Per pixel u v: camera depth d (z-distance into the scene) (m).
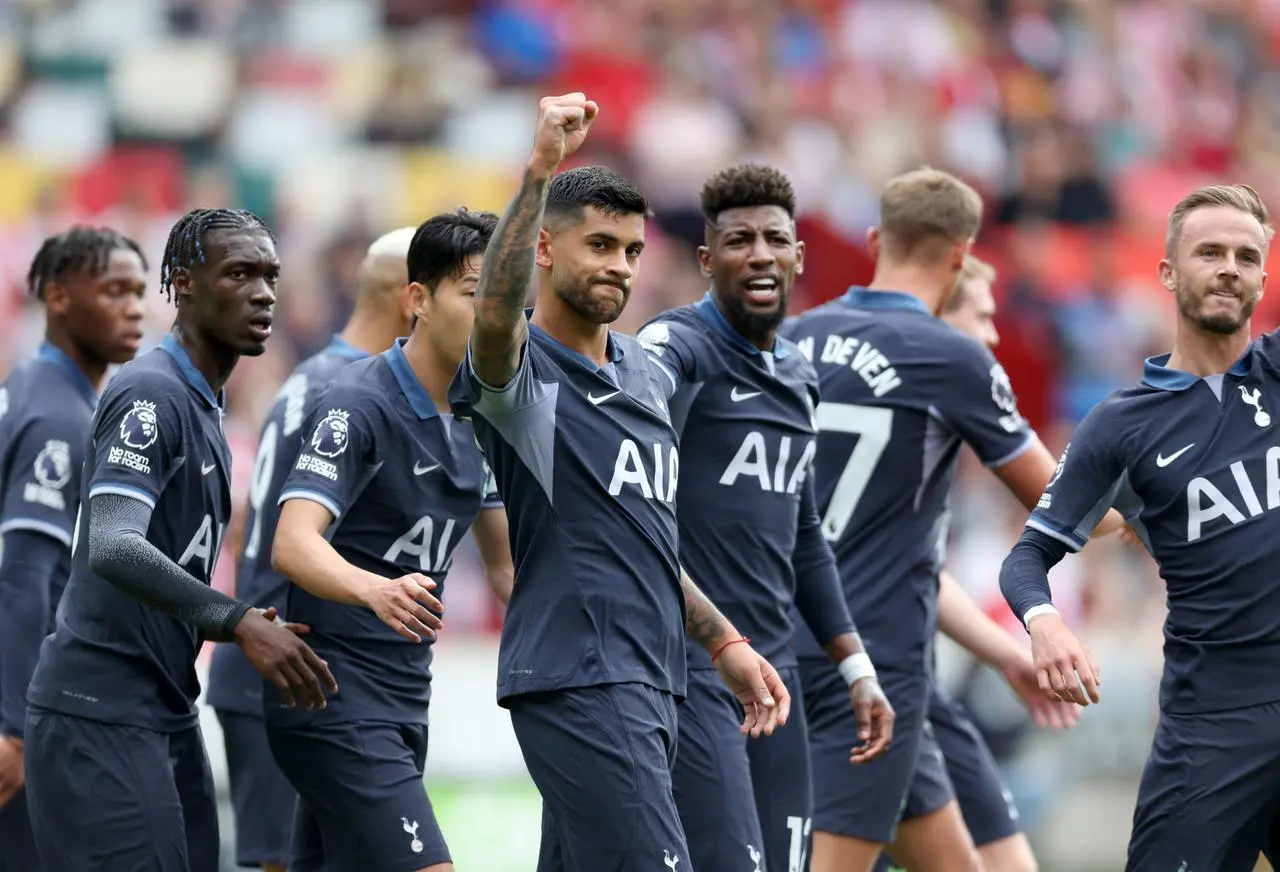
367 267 23.78
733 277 20.52
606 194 17.48
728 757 19.39
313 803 19.77
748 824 19.34
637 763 17.08
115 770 18.22
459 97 62.44
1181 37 70.19
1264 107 70.94
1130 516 19.38
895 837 24.30
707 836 19.19
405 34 65.44
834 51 64.00
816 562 21.27
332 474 19.19
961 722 26.16
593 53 63.81
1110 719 36.59
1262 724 18.31
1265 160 69.31
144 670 18.50
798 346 23.67
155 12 66.19
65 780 18.25
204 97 63.03
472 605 40.25
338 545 19.78
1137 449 18.95
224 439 19.19
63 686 18.38
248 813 23.78
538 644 17.36
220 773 31.72
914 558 23.11
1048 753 35.84
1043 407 50.94
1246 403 18.73
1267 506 18.45
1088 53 67.62
